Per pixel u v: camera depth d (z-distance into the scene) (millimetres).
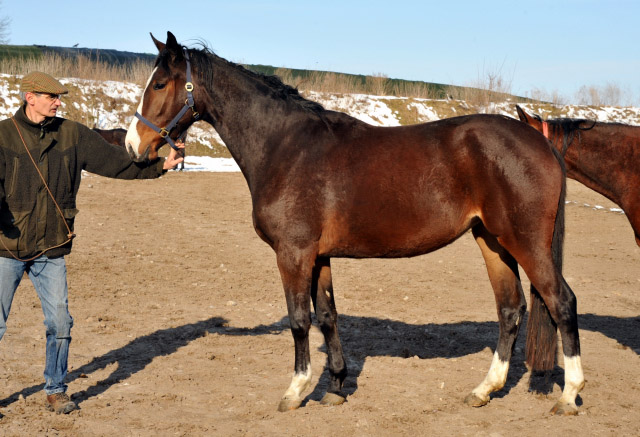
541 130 5195
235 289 8062
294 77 26719
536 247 3977
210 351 5590
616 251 10797
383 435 3891
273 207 4227
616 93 27625
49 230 4000
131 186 16547
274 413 4230
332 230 4223
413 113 24656
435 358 5504
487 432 3924
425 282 8711
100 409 4230
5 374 4871
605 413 4211
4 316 4000
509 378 4988
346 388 4738
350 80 27297
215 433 3895
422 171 4125
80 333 6051
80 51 27484
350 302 7570
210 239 11180
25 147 3918
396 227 4164
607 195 5227
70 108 21562
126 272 8688
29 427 3912
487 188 4051
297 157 4258
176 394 4531
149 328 6285
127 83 23969
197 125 22906
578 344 4062
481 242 4539
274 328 6402
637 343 6000
